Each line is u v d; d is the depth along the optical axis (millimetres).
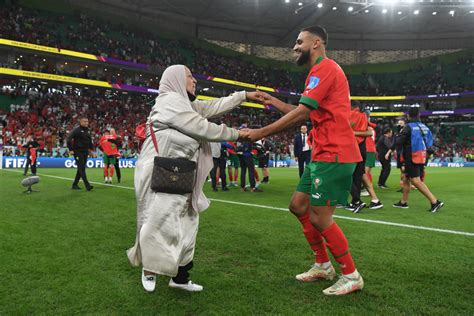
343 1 35812
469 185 11422
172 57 37344
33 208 6000
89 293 2545
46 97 28891
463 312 2260
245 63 43438
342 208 6488
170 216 2369
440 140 43156
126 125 30609
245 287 2684
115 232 4336
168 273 2311
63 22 32219
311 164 2715
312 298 2496
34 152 12641
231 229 4594
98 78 31047
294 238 4129
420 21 41469
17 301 2404
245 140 2598
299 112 2514
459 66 44031
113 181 11258
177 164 2393
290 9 37938
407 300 2445
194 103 2801
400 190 9797
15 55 28875
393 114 45125
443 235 4312
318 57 2734
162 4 37250
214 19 42344
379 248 3725
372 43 46906
